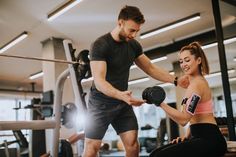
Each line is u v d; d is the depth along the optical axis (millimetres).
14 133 5766
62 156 2910
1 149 6027
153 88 1883
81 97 2500
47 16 5414
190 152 1923
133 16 1946
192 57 2123
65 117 3029
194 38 6828
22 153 5891
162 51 7504
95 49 2066
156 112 11883
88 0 4840
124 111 2238
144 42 7207
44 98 4293
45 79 6543
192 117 2000
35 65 8750
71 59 2596
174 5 5227
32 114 5523
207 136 1951
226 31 4605
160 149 1975
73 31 6230
